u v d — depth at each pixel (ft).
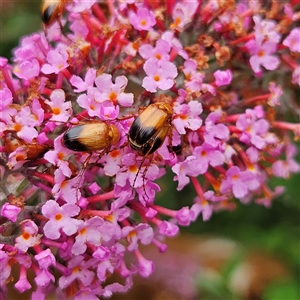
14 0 1.13
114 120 0.64
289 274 1.04
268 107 0.76
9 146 0.64
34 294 0.66
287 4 0.75
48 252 0.62
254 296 1.06
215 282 1.00
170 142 0.65
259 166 0.78
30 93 0.66
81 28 0.73
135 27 0.70
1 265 0.63
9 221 0.65
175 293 1.12
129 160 0.64
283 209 1.04
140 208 0.68
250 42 0.72
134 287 1.15
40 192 0.67
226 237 1.16
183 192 1.05
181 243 1.22
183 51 0.70
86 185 0.66
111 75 0.68
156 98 0.68
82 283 0.67
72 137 0.62
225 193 0.71
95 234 0.64
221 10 0.71
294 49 0.74
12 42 1.10
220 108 0.71
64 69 0.67
